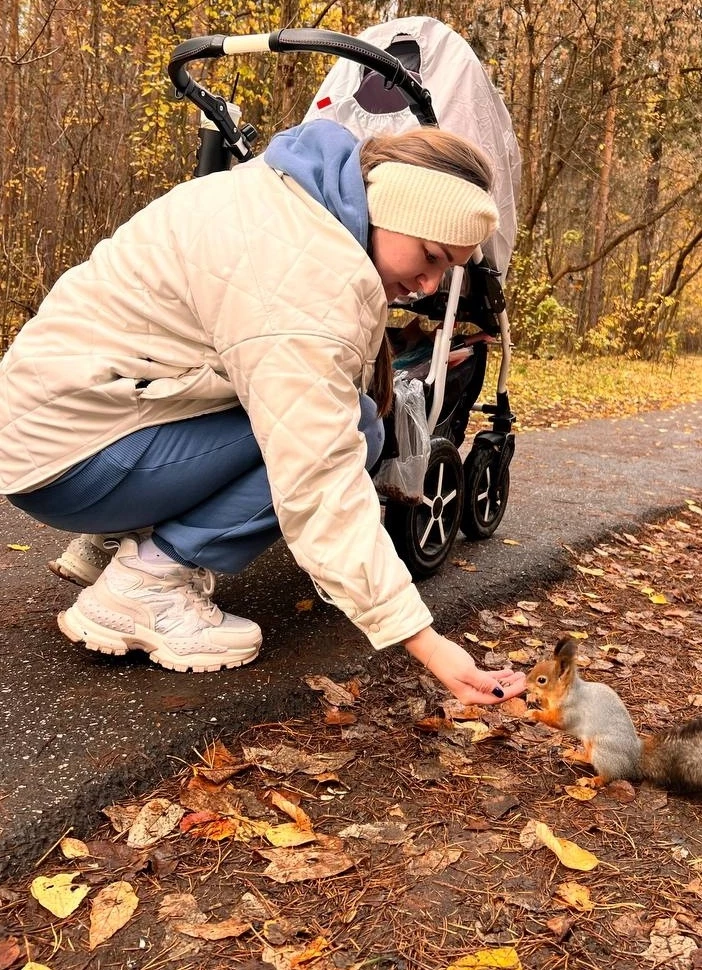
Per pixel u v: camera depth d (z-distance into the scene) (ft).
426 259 6.38
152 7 31.04
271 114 32.35
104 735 6.82
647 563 13.93
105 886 5.49
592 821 6.59
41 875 5.55
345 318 6.06
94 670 7.93
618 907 5.65
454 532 11.80
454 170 6.18
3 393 7.00
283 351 5.99
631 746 7.05
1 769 6.30
